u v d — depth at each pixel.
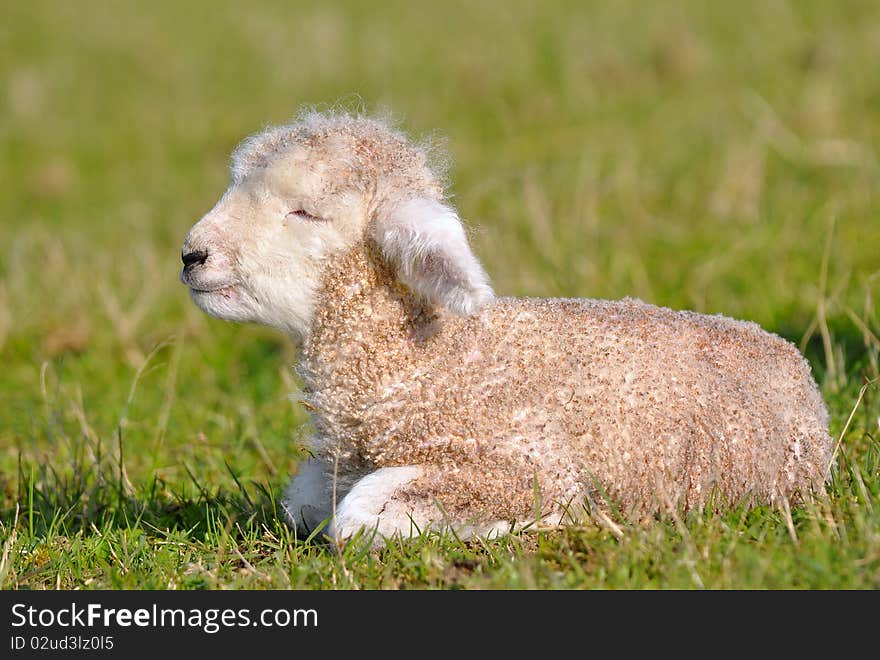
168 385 26.83
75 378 29.33
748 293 29.81
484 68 60.06
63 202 49.53
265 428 24.55
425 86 59.03
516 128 51.47
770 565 15.05
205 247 17.06
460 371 16.91
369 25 72.44
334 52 66.56
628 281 31.47
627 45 61.06
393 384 16.92
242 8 79.56
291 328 17.44
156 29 75.81
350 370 17.06
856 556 15.17
